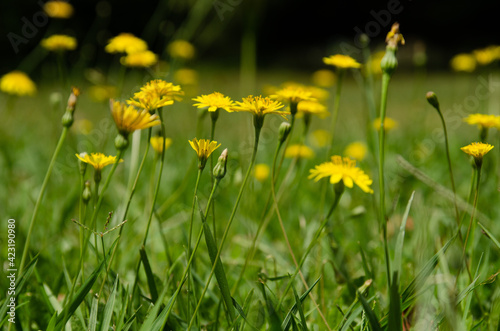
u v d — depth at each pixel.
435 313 0.83
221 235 1.06
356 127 2.16
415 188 1.25
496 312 0.86
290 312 0.81
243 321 0.81
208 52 5.62
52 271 0.97
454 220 1.00
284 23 8.05
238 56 5.62
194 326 0.83
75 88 0.86
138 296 0.86
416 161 1.52
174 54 2.02
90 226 0.83
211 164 0.85
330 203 1.28
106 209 1.19
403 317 0.85
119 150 0.81
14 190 1.34
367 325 0.82
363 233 1.08
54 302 0.86
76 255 1.02
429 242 0.94
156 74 1.22
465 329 0.82
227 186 1.29
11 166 1.48
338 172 0.83
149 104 0.82
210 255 0.80
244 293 0.93
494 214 1.08
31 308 0.89
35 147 1.78
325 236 0.98
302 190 1.42
